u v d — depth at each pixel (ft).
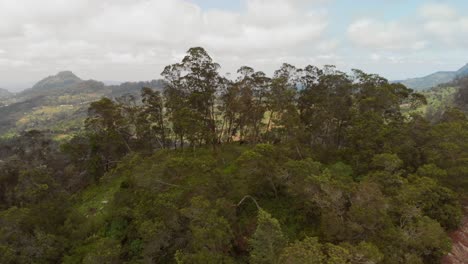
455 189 81.61
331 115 112.16
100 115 131.34
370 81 115.34
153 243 63.67
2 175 117.50
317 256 43.42
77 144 136.26
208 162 82.74
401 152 90.53
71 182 144.87
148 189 79.61
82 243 76.89
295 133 104.94
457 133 90.33
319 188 67.97
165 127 142.00
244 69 121.08
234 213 76.18
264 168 77.00
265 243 54.44
